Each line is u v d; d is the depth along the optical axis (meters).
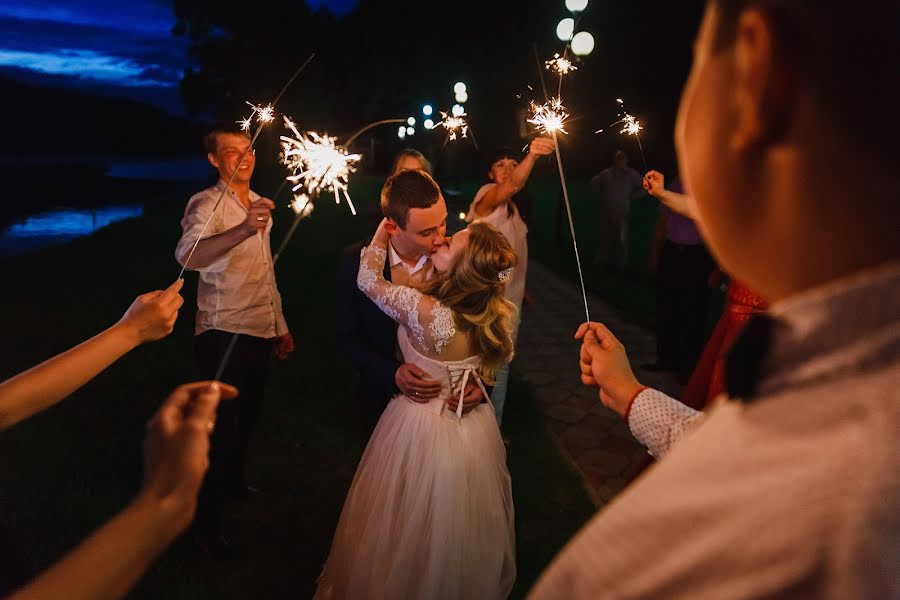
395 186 2.58
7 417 1.24
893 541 0.36
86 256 11.77
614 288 9.73
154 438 0.75
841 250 0.43
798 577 0.39
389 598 2.30
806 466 0.41
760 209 0.46
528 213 5.30
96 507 3.68
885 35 0.40
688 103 0.52
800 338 0.44
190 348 6.52
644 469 3.37
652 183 3.20
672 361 6.04
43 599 0.63
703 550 0.44
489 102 31.19
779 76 0.43
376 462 2.50
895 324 0.41
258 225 2.88
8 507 3.65
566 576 0.54
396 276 2.75
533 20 28.66
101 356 1.39
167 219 17.05
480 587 2.42
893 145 0.40
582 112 25.83
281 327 3.63
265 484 3.96
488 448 2.54
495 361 2.55
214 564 3.20
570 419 4.98
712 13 0.50
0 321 7.61
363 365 2.77
